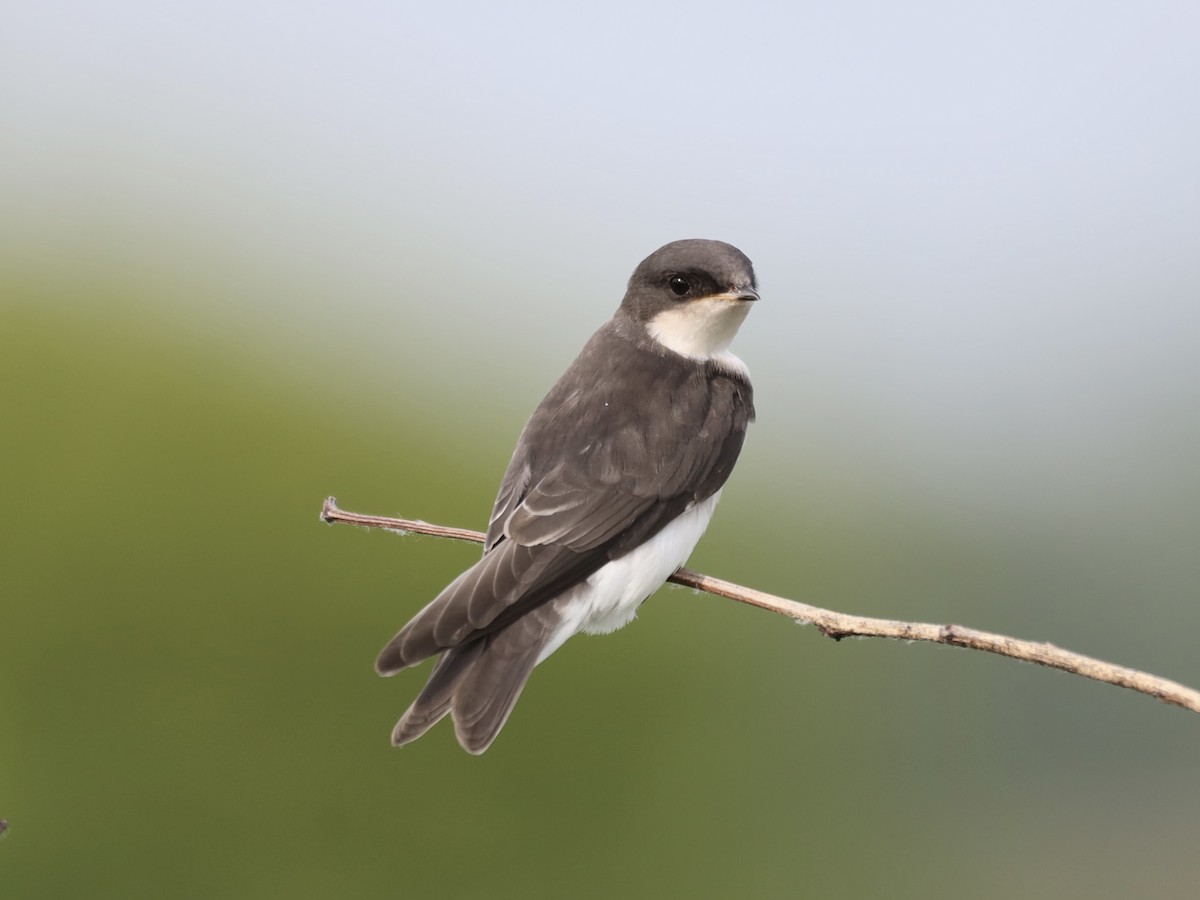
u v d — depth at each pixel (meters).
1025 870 17.98
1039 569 20.09
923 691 17.70
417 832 14.26
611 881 14.82
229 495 15.39
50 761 14.14
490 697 8.66
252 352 16.36
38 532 14.84
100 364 15.73
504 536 9.32
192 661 14.60
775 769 15.59
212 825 14.21
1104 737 19.55
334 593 14.98
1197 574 20.56
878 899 16.11
